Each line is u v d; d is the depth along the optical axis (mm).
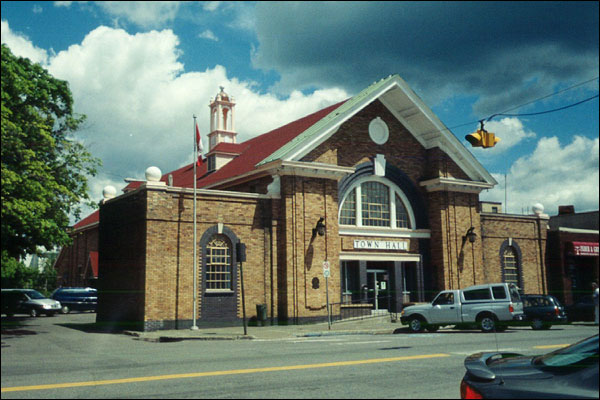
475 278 30516
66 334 21031
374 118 29359
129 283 23375
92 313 36469
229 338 19266
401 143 30250
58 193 21438
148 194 22562
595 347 4699
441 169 30312
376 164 28828
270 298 24859
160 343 17875
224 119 40656
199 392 8258
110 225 25844
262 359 12305
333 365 11000
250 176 27188
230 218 24391
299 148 25688
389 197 29797
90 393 8266
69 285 44156
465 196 31109
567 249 34969
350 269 28016
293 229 25297
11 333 21219
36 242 21109
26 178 18562
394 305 28672
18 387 8828
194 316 22375
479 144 14742
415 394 8008
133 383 9102
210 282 23938
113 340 18922
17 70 19500
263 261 24969
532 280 33906
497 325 20938
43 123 20812
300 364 11227
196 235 23547
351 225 27953
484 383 4539
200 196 23828
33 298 33812
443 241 29812
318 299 25422
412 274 29859
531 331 21188
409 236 29781
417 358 12078
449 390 8305
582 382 4188
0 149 18141
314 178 26266
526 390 4246
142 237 22547
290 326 23859
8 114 18812
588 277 35875
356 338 18703
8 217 18500
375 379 9312
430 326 21781
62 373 10438
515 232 33656
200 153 24188
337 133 27844
